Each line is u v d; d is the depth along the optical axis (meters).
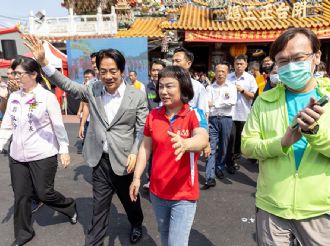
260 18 11.36
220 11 11.48
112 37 12.71
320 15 11.30
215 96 4.69
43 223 3.50
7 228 3.41
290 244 1.79
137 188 2.26
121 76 2.73
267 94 1.82
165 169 2.11
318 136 1.48
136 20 14.50
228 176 5.00
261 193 1.81
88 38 12.85
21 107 2.89
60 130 3.00
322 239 1.67
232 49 11.43
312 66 1.60
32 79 2.89
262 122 1.80
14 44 3.99
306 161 1.64
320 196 1.62
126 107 2.71
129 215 3.08
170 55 10.52
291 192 1.67
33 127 2.88
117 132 2.74
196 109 2.16
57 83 2.80
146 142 2.31
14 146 2.93
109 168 2.76
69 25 13.70
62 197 3.27
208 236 3.18
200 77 11.51
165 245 2.31
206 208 3.82
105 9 16.31
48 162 2.99
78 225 3.45
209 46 12.75
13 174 2.97
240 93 5.05
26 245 3.04
